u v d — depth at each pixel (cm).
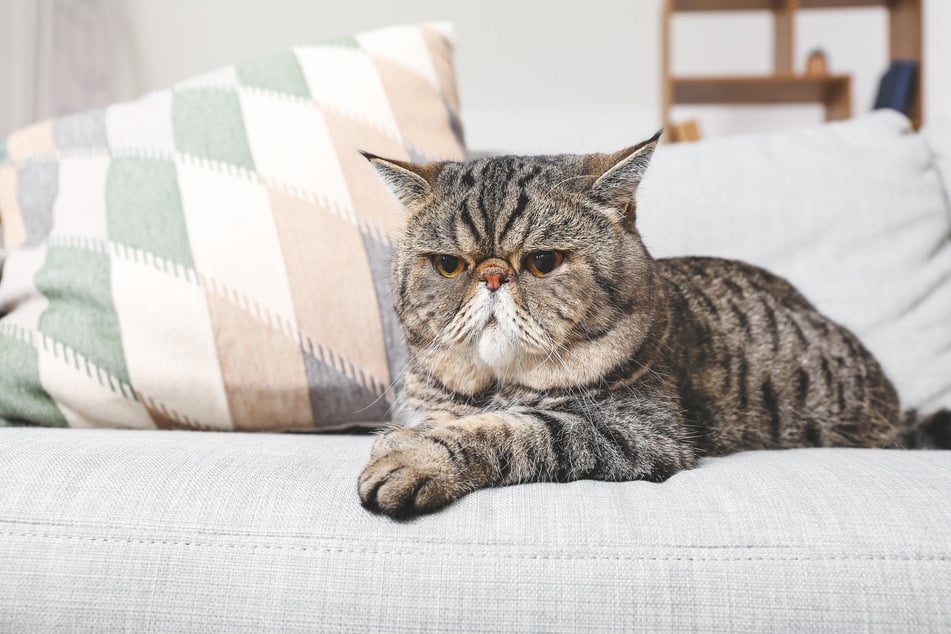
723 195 126
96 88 243
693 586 59
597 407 88
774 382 107
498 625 59
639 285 92
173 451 77
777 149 132
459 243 90
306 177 110
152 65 265
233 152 109
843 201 124
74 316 98
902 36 267
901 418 112
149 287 100
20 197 110
